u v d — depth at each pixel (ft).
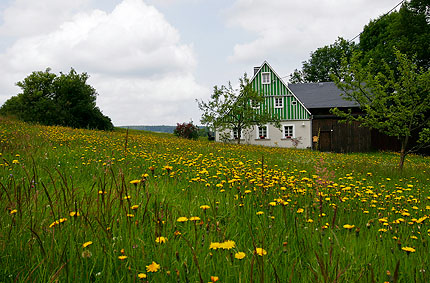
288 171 27.07
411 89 42.22
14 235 7.47
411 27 98.17
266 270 6.68
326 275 5.90
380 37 119.85
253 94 95.50
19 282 6.01
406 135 42.32
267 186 14.96
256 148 65.87
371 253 8.24
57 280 5.75
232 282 6.52
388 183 27.45
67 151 27.81
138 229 8.58
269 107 107.86
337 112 47.55
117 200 10.81
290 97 107.24
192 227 9.41
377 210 14.24
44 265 6.31
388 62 100.89
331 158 51.49
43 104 146.82
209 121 94.94
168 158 28.96
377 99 44.52
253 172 20.94
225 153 43.27
